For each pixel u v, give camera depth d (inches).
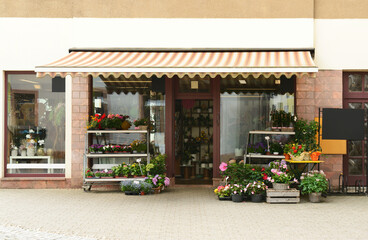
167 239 307.3
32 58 548.1
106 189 539.5
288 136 539.8
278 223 356.8
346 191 507.5
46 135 552.7
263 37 538.6
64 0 547.8
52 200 462.0
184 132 601.6
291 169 489.1
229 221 363.6
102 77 556.4
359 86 554.3
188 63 454.3
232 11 540.4
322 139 502.9
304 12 536.7
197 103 601.3
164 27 543.2
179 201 458.3
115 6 544.7
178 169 600.7
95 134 548.4
